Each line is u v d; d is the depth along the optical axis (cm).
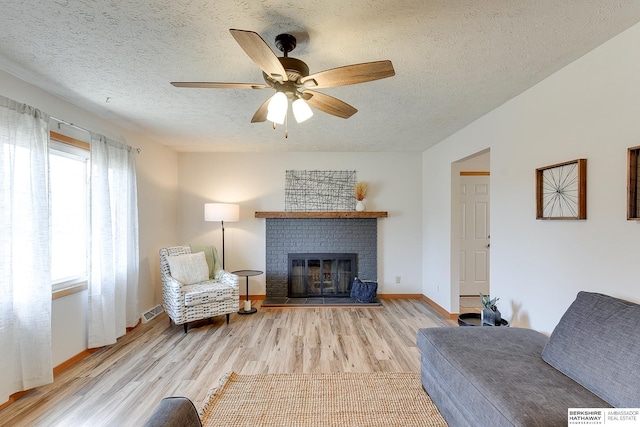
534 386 143
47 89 242
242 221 476
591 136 185
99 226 291
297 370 252
